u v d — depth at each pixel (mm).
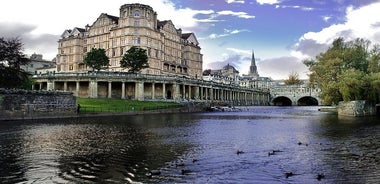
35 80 100062
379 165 20578
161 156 23656
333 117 66000
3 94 51219
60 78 96188
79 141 30453
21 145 27906
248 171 19344
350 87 66688
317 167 20219
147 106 81062
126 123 50000
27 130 38656
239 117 70000
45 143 29078
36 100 55938
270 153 24609
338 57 78250
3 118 51375
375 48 75375
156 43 134375
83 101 81438
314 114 82062
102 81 95625
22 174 18438
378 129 40125
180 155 24062
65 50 154875
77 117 60844
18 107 53312
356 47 79188
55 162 21438
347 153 24625
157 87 108562
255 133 38219
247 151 25797
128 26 127875
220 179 17641
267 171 19344
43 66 180750
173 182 17047
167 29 149125
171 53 151375
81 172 18969
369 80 65438
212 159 22656
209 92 135750
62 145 28094
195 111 98312
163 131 39594
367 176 18047
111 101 85250
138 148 26938
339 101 76562
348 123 49562
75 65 149125
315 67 84562
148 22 130875
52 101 58562
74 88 99750
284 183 16922
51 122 49594
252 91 178250
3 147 26859
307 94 197000
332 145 28438
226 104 131375
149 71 129250
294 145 28812
